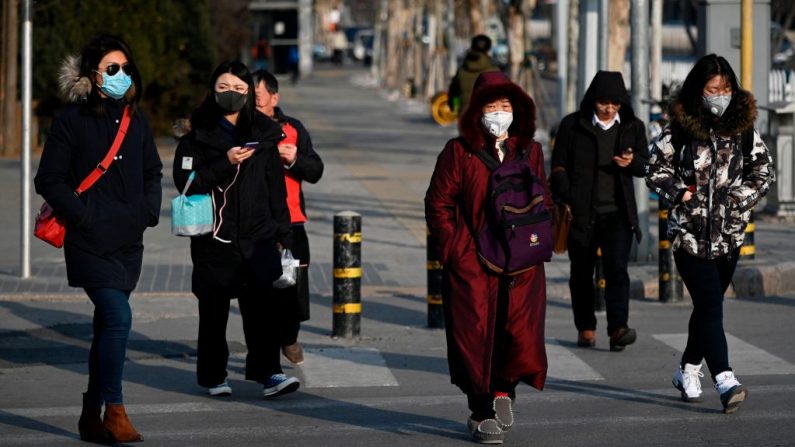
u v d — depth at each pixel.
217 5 101.69
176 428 17.77
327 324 26.64
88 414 16.75
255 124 18.69
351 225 24.94
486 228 16.34
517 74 81.50
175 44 69.81
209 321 19.47
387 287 30.59
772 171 18.41
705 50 42.94
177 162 18.66
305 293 22.09
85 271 16.14
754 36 42.72
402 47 133.12
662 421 17.91
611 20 58.56
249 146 18.31
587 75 35.16
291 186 21.33
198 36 71.88
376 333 25.70
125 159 16.25
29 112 30.11
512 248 16.03
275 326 19.50
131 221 16.22
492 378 16.62
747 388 20.03
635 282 29.67
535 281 16.48
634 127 22.62
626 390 20.12
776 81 50.03
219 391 19.83
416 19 130.88
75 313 26.80
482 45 42.47
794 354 23.05
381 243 37.03
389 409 18.98
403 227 39.97
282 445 16.75
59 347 23.86
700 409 18.64
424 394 20.17
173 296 28.83
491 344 16.22
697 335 18.52
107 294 16.25
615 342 23.12
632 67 32.50
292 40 156.12
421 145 72.69
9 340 24.38
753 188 18.27
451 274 16.47
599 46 32.81
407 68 130.62
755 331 25.34
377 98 125.94
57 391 20.55
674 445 16.53
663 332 25.47
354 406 19.20
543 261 16.30
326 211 43.34
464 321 16.27
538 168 16.67
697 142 18.16
